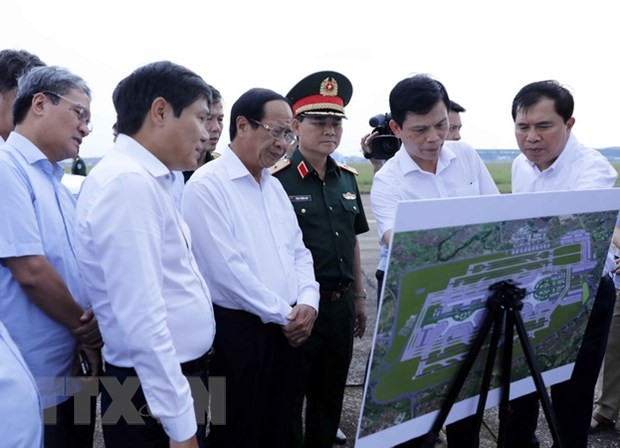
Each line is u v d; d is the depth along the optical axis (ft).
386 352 3.84
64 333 5.39
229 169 6.29
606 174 6.67
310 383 7.91
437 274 3.82
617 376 8.73
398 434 4.30
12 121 6.19
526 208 4.15
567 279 4.87
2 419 3.65
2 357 3.84
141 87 4.55
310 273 6.90
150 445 4.77
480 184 7.25
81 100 5.52
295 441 7.25
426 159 6.54
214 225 5.97
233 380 6.16
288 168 7.68
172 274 4.77
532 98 6.55
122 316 4.12
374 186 7.02
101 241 4.13
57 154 5.52
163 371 4.17
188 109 4.62
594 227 4.82
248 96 6.22
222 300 6.12
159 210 4.41
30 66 6.28
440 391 4.43
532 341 4.98
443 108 6.18
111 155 4.59
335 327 7.59
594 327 6.85
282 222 6.69
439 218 3.61
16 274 4.99
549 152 6.73
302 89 7.43
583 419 7.06
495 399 4.91
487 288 4.27
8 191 4.91
